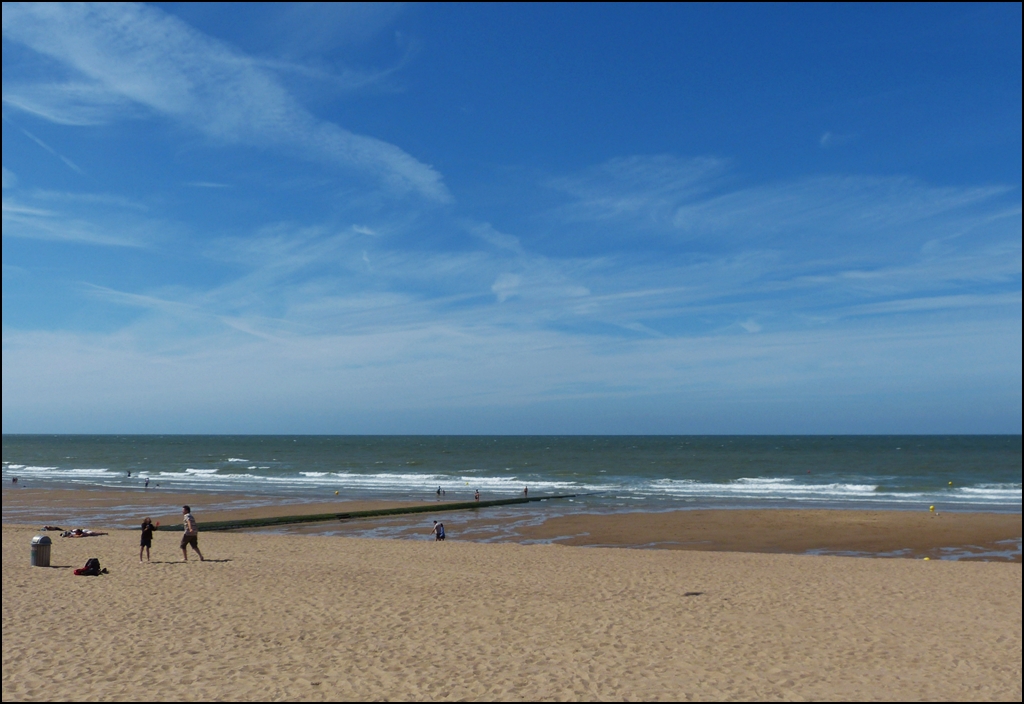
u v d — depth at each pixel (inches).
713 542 1131.9
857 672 405.7
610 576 705.0
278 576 674.8
